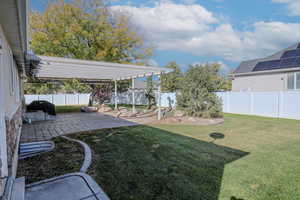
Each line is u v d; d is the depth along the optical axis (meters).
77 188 2.44
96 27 15.35
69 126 6.95
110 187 2.52
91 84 15.57
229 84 19.22
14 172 2.60
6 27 2.36
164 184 2.64
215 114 9.55
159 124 7.60
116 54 16.03
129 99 18.84
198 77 9.46
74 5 14.37
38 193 2.30
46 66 6.83
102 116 9.88
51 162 3.30
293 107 9.30
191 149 4.27
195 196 2.37
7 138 2.26
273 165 3.39
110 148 4.23
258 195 2.42
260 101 10.57
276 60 13.92
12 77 3.60
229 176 2.93
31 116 8.38
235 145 4.65
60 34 14.19
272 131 6.36
